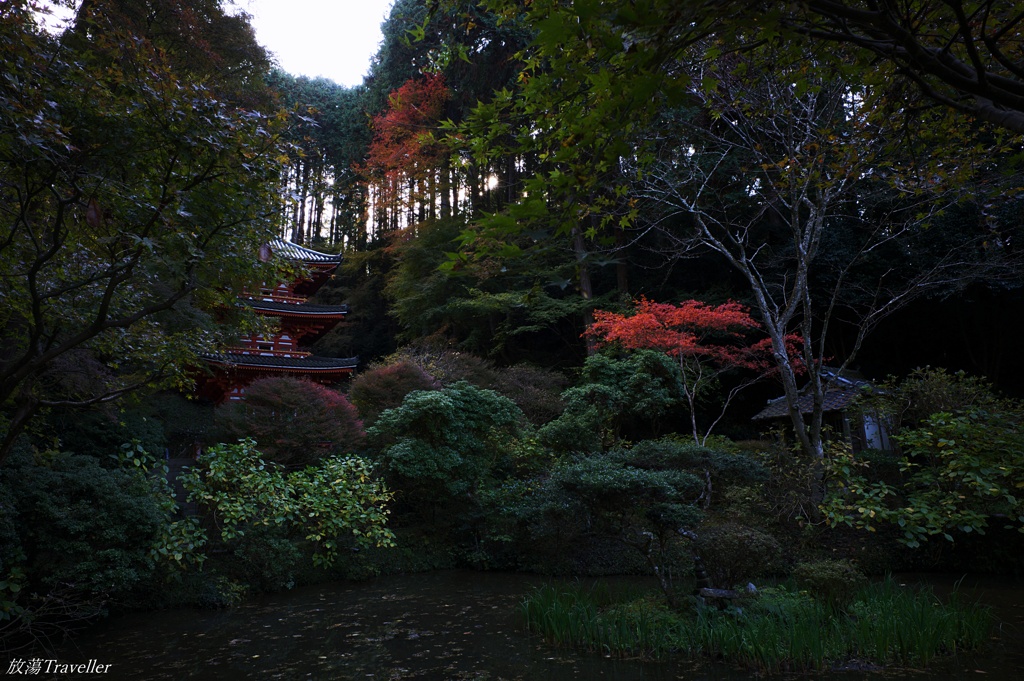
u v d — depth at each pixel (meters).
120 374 9.60
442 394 12.35
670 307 14.29
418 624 7.30
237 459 9.91
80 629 7.30
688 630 5.88
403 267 24.94
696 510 6.62
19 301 6.02
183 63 11.79
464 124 2.98
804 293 10.77
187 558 8.70
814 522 10.12
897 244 16.47
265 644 6.57
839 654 5.33
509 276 21.64
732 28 1.91
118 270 5.12
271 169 5.57
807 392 16.17
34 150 4.32
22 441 7.88
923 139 4.33
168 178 5.03
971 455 8.39
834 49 3.08
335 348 30.86
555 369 22.95
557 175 2.05
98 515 7.31
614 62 2.20
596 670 5.32
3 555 6.54
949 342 18.77
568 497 7.58
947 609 6.07
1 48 4.17
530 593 8.94
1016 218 11.63
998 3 2.78
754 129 10.02
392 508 13.29
